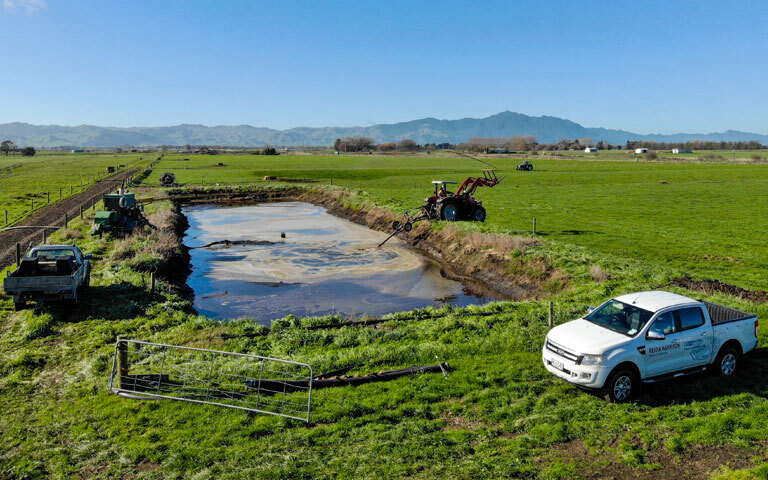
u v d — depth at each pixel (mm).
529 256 25141
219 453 9055
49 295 16953
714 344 11461
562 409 10312
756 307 16938
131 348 14070
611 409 10320
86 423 10242
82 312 17141
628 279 20641
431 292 23875
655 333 10750
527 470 8258
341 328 16125
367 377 12125
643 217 42188
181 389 11672
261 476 8281
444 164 123438
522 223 39000
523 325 15695
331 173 92812
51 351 13953
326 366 12875
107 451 9203
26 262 17844
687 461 8539
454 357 13516
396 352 13570
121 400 11172
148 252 26000
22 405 11062
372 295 23297
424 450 8961
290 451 9102
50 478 8516
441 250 31719
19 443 9570
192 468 8648
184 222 44719
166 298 19312
